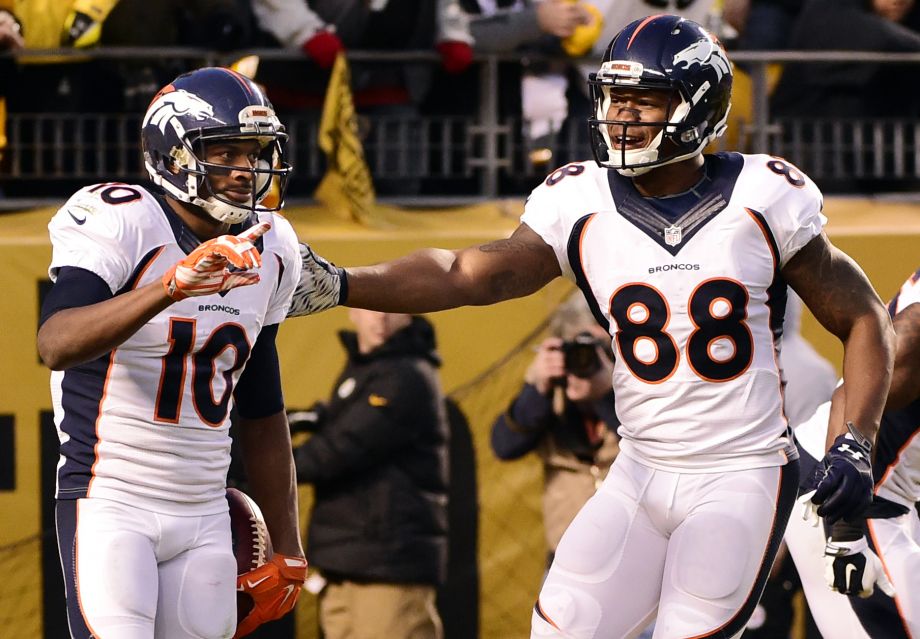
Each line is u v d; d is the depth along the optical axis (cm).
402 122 2062
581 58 2077
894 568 1391
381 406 1725
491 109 2081
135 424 1169
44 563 1911
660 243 1168
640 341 1178
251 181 1166
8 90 1989
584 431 1827
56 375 1199
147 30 1994
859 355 1173
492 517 1959
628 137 1166
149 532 1172
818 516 1123
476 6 2083
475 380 1972
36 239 1919
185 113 1148
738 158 1200
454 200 2069
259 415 1274
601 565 1183
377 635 1745
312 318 1942
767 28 2306
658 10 2080
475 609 1952
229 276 1026
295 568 1264
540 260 1205
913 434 1382
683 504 1176
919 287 1345
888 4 2192
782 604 1864
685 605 1148
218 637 1204
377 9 2002
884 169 2238
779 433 1189
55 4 1967
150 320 1131
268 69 1994
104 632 1128
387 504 1739
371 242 1958
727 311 1159
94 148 2011
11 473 1909
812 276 1184
